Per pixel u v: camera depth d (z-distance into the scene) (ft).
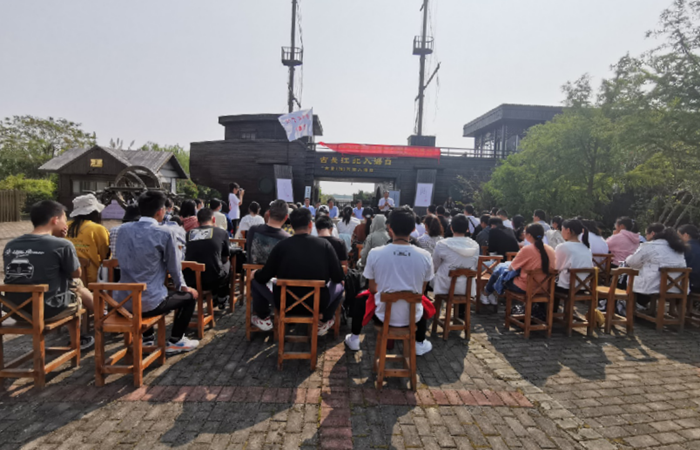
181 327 12.44
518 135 77.77
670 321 16.22
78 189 60.23
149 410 9.03
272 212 14.03
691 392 10.84
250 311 13.70
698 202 33.81
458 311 17.25
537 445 8.21
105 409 9.03
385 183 79.66
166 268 11.81
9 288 9.51
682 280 16.21
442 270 15.20
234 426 8.49
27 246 10.19
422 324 12.17
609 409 9.83
